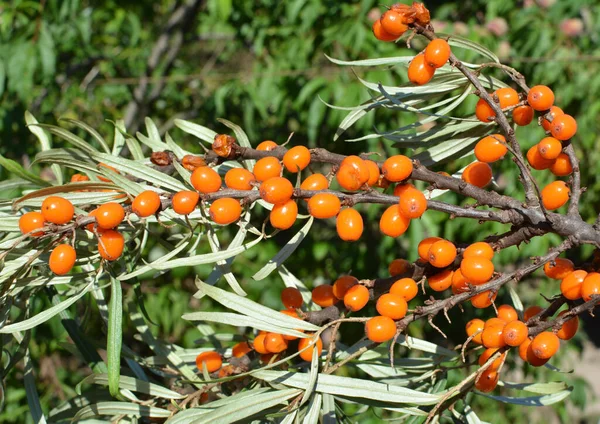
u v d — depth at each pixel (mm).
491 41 1010
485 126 481
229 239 1106
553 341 431
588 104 1083
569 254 1112
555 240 1063
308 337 445
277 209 428
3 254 419
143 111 1341
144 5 1455
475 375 442
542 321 446
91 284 447
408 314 447
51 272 450
